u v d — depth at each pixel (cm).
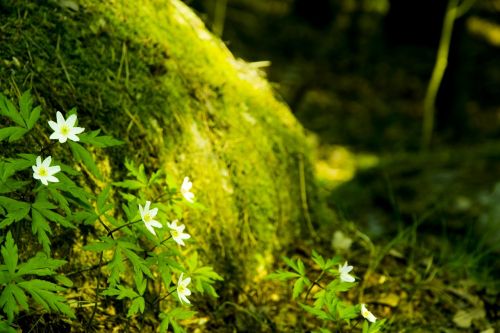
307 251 183
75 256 148
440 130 527
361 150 502
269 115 191
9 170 129
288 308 168
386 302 175
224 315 162
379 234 218
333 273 141
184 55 176
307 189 193
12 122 146
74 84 157
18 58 152
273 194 181
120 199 156
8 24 154
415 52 655
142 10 173
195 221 165
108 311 149
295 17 736
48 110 152
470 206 250
